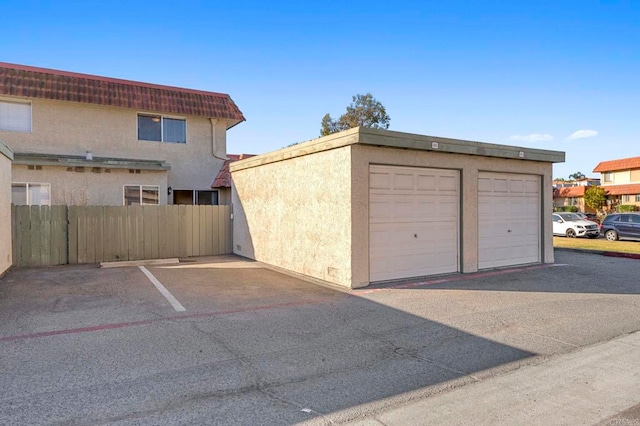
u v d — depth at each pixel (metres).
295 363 4.93
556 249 16.97
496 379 4.53
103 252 13.30
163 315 6.94
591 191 43.88
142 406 3.84
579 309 7.40
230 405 3.88
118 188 16.08
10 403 3.86
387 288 9.00
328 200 9.70
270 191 12.52
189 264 12.80
